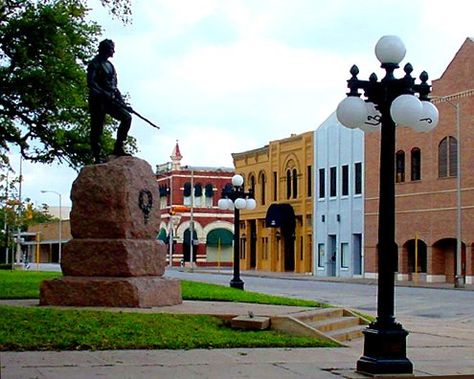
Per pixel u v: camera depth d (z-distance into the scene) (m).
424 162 51.94
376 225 56.53
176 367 11.77
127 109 19.05
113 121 31.09
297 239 67.75
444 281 50.78
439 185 50.47
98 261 17.84
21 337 13.31
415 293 38.78
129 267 17.77
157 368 11.62
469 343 17.00
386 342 11.62
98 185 18.06
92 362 11.91
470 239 48.00
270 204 72.00
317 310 18.59
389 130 11.92
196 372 11.40
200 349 13.73
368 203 57.50
